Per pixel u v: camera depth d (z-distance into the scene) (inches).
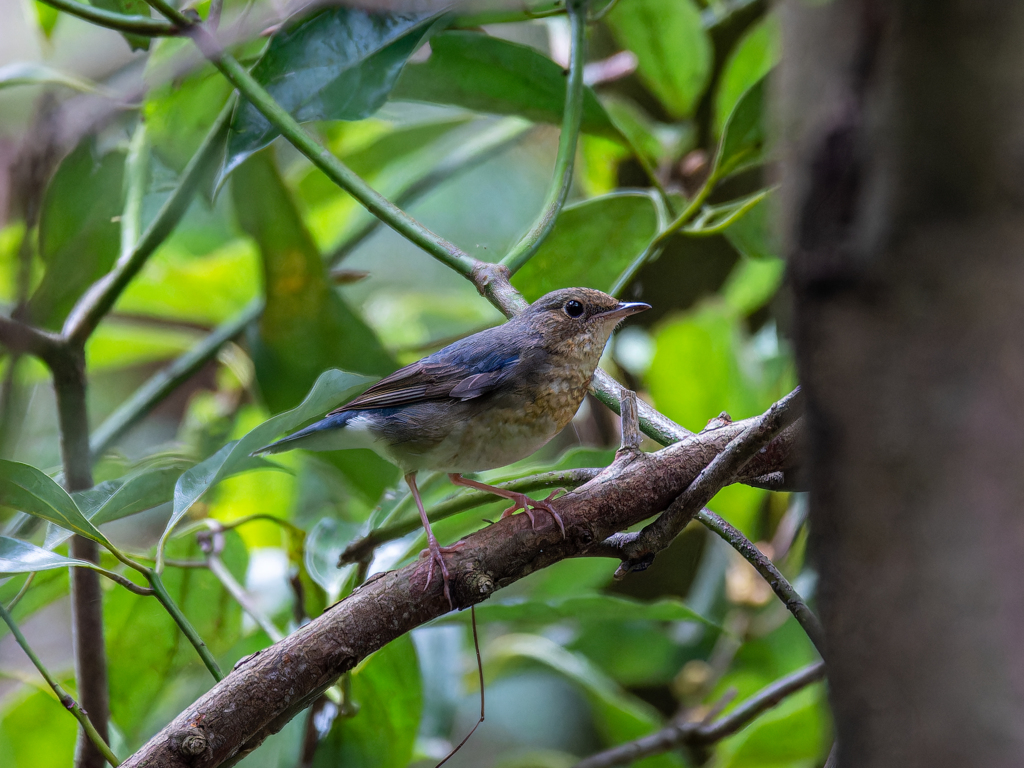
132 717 328.2
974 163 94.4
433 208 611.2
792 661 407.2
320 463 394.6
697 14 387.9
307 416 249.8
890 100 97.8
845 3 101.1
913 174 96.6
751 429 199.8
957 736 93.6
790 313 111.3
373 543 281.4
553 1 325.4
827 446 104.1
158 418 656.4
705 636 448.8
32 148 327.0
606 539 221.9
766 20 377.4
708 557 443.2
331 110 290.7
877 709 99.7
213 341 427.5
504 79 331.0
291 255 368.2
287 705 206.1
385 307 550.3
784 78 111.2
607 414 486.9
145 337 492.4
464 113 486.9
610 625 443.8
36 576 302.0
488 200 615.5
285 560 423.8
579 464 308.5
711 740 339.0
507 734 518.6
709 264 487.5
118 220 367.9
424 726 389.7
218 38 291.1
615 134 336.8
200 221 478.9
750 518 397.7
